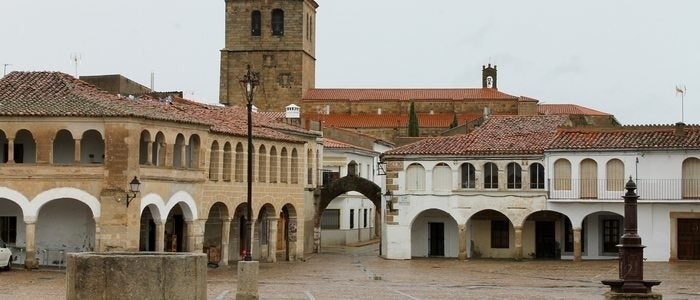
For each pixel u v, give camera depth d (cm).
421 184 7338
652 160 6775
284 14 14312
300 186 7344
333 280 5403
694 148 6662
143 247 6109
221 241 6556
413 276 5756
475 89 14212
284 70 14338
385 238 7450
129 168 5475
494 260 7150
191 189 6053
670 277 5500
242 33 14388
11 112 5491
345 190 8256
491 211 7369
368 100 14138
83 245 5781
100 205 5481
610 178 6850
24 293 4247
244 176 6650
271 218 7012
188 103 7412
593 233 7162
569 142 6994
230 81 14375
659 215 6788
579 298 4378
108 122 5484
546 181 6988
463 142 7406
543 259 7219
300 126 8738
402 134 13212
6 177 5553
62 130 5578
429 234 7544
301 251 7269
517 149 7100
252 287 3788
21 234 5862
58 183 5528
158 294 2267
